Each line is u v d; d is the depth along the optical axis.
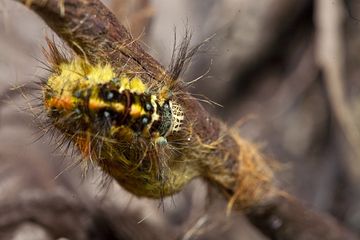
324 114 0.26
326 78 0.24
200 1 0.26
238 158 0.17
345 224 0.24
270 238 0.19
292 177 0.25
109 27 0.14
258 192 0.17
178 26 0.24
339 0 0.24
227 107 0.26
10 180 0.21
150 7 0.18
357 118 0.24
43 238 0.21
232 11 0.26
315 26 0.25
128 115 0.14
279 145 0.26
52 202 0.21
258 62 0.27
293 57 0.27
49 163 0.21
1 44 0.21
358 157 0.25
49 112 0.14
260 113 0.27
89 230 0.21
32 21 0.21
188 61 0.17
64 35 0.14
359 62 0.25
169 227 0.21
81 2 0.14
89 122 0.14
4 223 0.20
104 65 0.14
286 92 0.27
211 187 0.17
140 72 0.14
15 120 0.21
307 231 0.19
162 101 0.14
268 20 0.26
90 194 0.21
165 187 0.15
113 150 0.14
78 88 0.13
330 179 0.25
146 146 0.14
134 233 0.21
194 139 0.15
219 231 0.22
